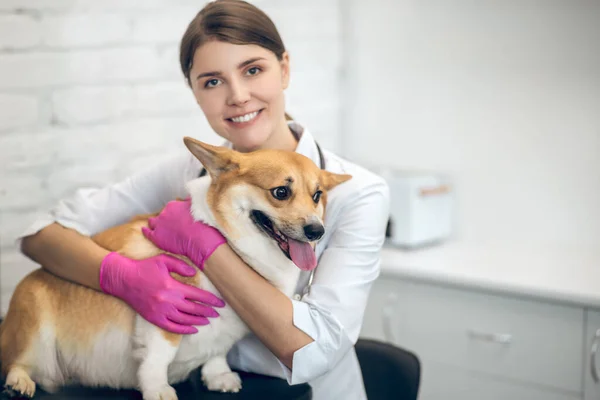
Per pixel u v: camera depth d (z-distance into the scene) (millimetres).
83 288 1283
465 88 2492
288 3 2475
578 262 2195
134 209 1489
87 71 1953
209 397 1231
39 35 1843
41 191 1898
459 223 2572
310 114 2627
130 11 2025
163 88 2131
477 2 2426
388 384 1605
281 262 1256
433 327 2205
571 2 2230
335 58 2717
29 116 1853
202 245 1200
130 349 1250
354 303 1272
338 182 1305
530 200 2396
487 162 2475
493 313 2072
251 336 1364
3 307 1859
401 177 2469
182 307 1188
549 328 1974
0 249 1839
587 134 2250
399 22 2617
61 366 1306
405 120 2654
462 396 2172
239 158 1221
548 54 2299
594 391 1914
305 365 1201
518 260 2252
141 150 2100
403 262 2262
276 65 1338
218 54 1278
